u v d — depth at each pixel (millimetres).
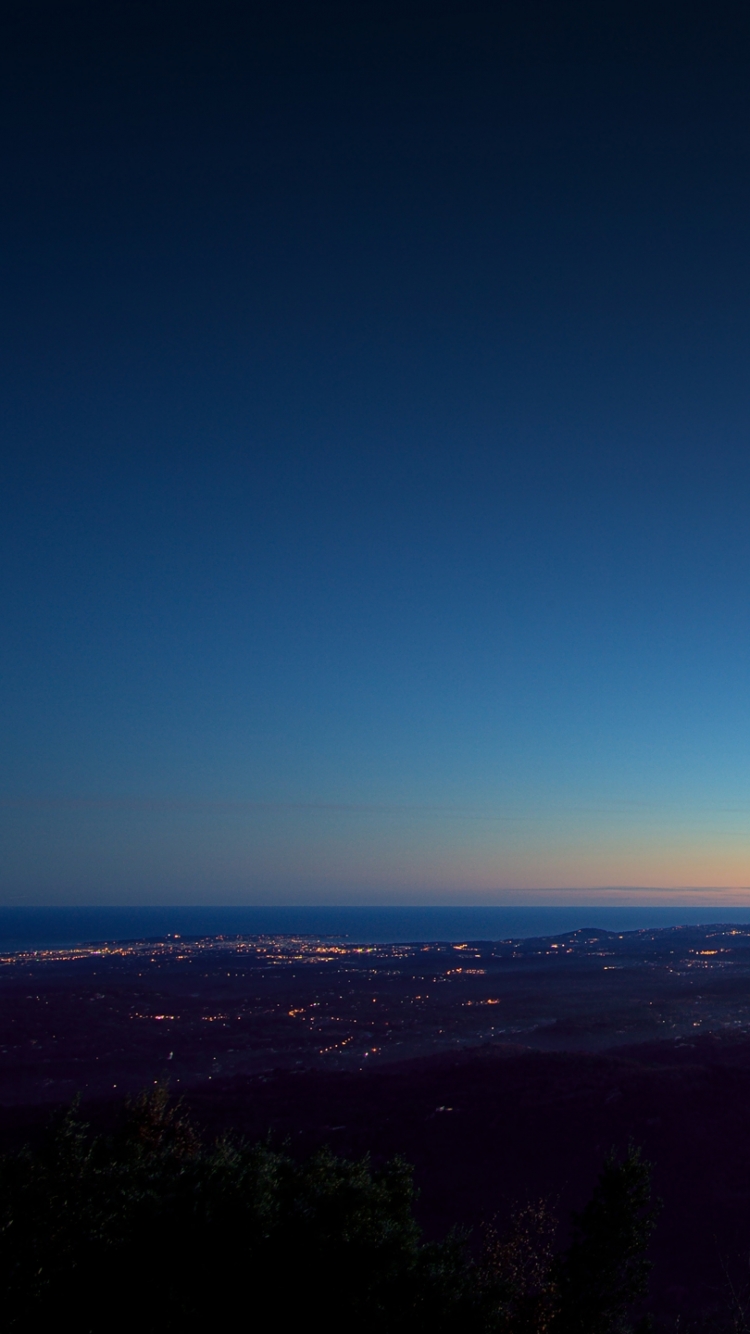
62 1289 7793
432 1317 8023
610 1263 9055
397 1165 9883
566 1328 8734
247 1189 8742
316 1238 8242
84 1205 8641
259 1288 7926
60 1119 10219
